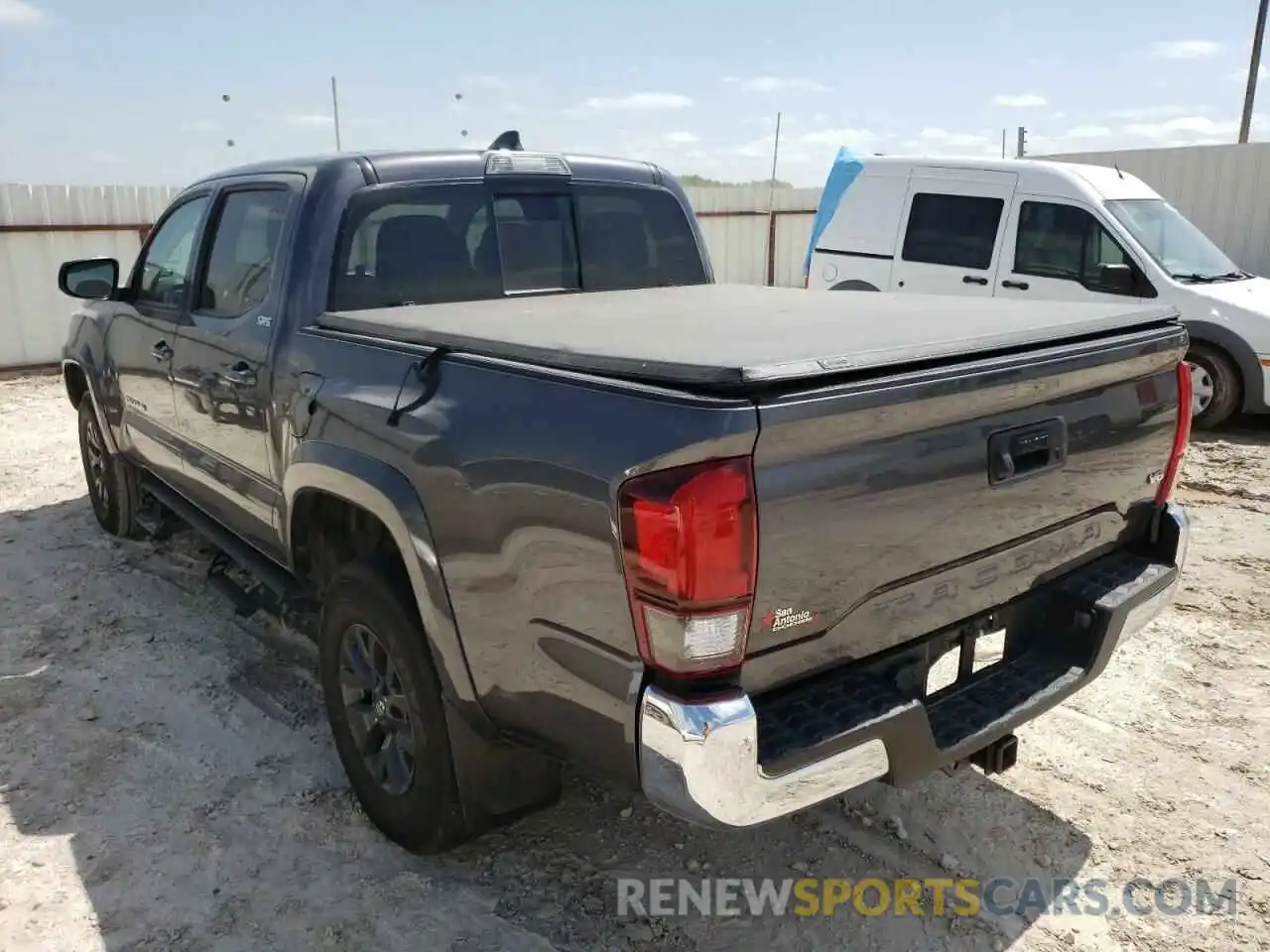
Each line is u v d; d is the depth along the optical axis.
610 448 2.03
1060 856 2.97
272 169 3.73
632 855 2.98
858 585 2.20
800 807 2.11
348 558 3.40
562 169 4.05
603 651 2.12
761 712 2.15
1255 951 2.60
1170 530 2.98
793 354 2.11
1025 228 8.69
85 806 3.23
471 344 2.53
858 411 2.04
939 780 3.33
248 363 3.50
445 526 2.46
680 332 2.57
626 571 2.01
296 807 3.22
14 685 4.04
